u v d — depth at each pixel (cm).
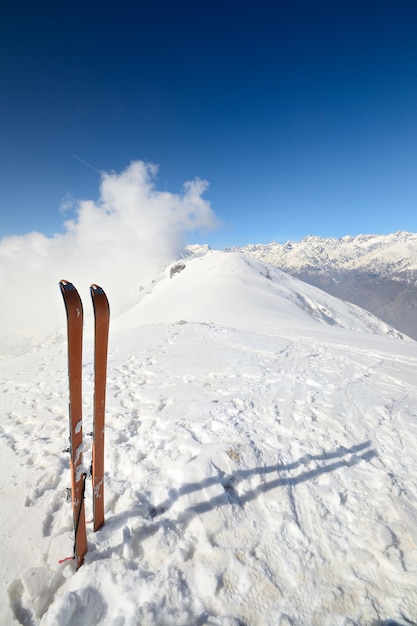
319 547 337
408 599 285
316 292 11331
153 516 372
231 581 299
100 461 334
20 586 296
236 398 746
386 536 347
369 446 541
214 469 443
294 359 1144
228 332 1655
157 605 271
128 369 986
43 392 812
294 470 467
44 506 391
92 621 262
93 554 316
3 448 529
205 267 10244
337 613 274
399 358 1209
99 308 291
